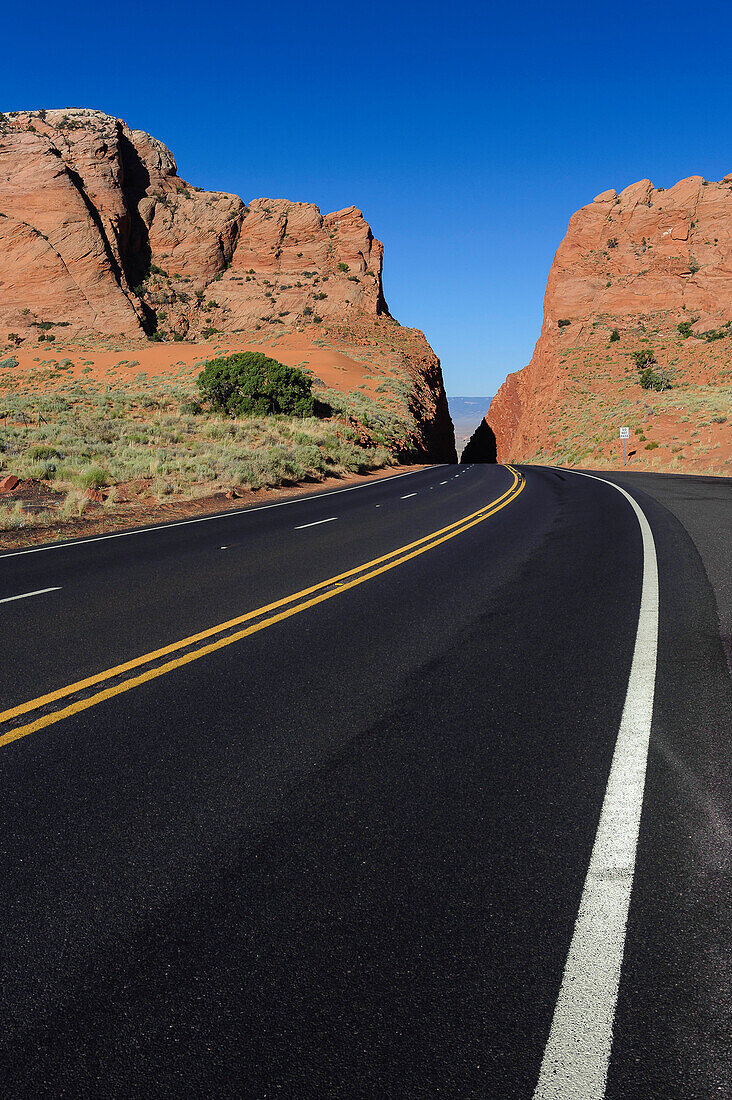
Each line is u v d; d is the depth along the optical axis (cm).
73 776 352
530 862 266
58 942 231
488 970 211
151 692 470
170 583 835
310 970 213
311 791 330
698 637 552
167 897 253
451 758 361
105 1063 184
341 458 3186
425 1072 177
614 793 317
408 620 639
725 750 357
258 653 552
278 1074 178
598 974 207
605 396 7412
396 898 247
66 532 1355
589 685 459
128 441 2820
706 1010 193
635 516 1363
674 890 246
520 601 698
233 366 4344
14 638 608
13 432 2694
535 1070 176
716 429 4041
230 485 2098
